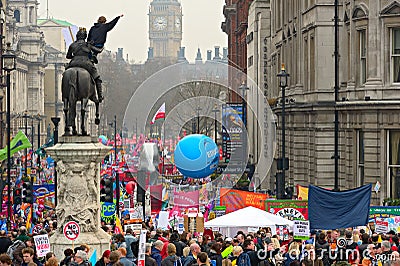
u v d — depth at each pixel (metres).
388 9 77.38
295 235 41.47
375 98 77.62
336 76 75.62
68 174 36.84
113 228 51.56
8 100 76.75
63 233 36.81
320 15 88.50
